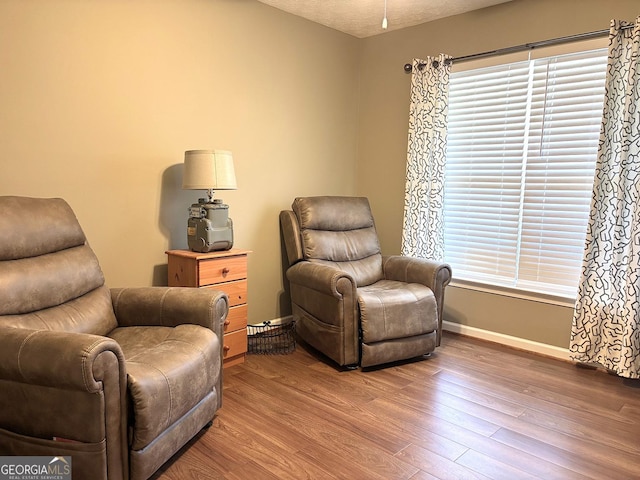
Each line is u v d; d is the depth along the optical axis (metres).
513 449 2.08
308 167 3.92
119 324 2.37
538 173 3.27
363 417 2.35
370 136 4.25
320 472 1.88
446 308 3.83
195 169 2.78
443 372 2.95
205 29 3.09
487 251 3.59
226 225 2.92
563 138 3.14
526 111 3.30
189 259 2.77
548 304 3.24
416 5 3.41
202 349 2.00
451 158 3.77
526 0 3.23
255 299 3.63
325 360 3.14
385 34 4.06
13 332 1.62
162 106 2.92
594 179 2.87
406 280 3.42
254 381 2.78
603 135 2.82
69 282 2.14
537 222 3.30
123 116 2.75
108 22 2.63
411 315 2.98
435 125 3.67
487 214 3.57
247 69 3.37
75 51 2.52
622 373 2.78
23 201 2.10
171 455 1.84
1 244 1.92
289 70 3.66
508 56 3.34
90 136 2.62
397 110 4.02
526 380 2.83
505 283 3.49
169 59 2.93
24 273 1.96
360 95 4.29
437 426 2.27
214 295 2.23
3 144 2.31
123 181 2.79
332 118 4.09
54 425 1.60
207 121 3.17
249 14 3.34
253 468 1.91
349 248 3.54
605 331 2.91
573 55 3.06
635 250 2.71
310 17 3.71
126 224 2.83
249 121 3.43
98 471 1.58
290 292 3.68
